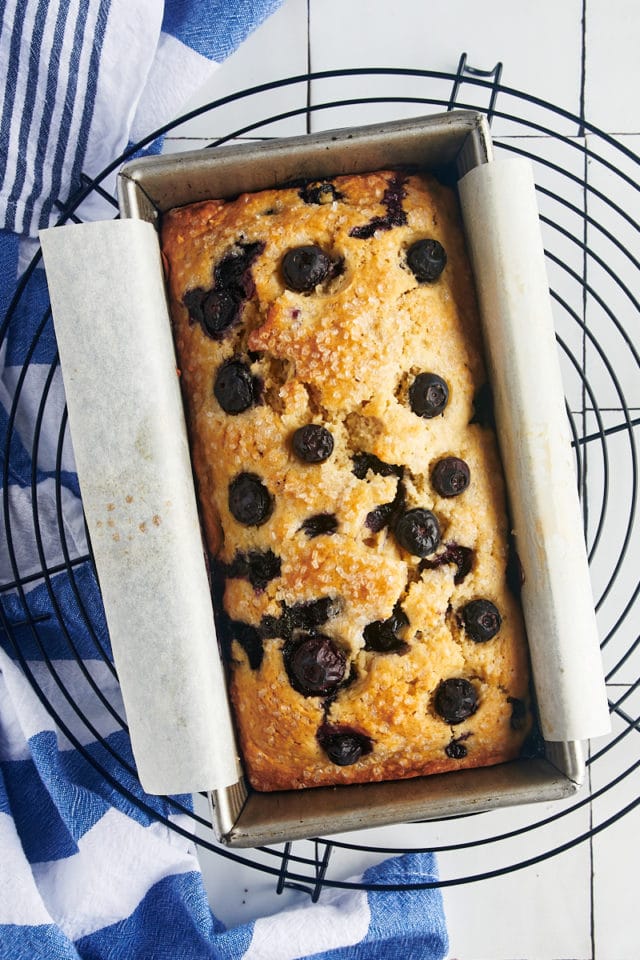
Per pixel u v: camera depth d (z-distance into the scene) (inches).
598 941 23.6
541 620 18.8
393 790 19.3
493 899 23.6
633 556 23.9
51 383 23.0
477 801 18.6
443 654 18.9
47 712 22.0
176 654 18.4
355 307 18.8
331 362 18.7
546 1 23.8
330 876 23.4
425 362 19.0
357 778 19.5
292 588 18.8
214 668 18.7
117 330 18.5
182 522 18.5
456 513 19.1
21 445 22.9
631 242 24.0
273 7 22.6
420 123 18.8
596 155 22.2
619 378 24.0
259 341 18.9
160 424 18.5
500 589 19.3
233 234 19.3
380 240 19.1
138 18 21.4
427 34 23.8
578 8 23.8
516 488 18.9
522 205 18.6
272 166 19.3
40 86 21.6
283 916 22.3
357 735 19.1
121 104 21.9
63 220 21.2
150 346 18.5
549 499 18.6
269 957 22.1
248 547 19.1
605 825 21.0
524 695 19.4
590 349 24.0
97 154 22.3
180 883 22.1
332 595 18.8
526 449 18.6
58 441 22.7
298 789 19.7
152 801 22.7
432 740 19.2
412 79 23.7
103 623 23.1
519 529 19.0
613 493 24.0
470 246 19.5
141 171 19.1
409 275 19.2
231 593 19.4
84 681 23.0
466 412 19.3
